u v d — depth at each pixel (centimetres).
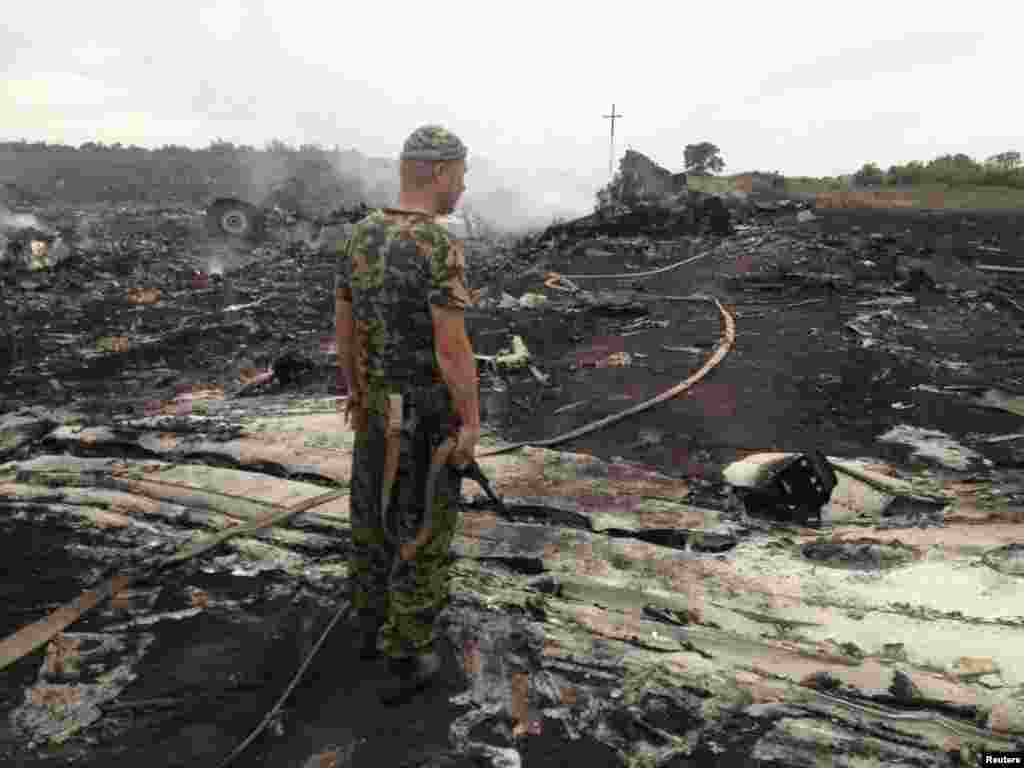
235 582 288
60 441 444
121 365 732
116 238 1842
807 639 242
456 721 210
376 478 219
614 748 200
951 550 294
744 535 321
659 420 504
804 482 345
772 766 192
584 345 748
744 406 533
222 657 241
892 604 258
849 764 192
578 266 1351
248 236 1745
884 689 216
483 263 1512
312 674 232
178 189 3469
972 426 491
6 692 225
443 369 201
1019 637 236
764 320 838
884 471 399
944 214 2475
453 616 258
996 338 749
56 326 922
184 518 338
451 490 212
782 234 1559
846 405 536
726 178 3114
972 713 206
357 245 205
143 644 248
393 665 216
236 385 640
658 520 330
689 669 228
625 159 2077
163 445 429
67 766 195
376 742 202
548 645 242
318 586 282
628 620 254
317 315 980
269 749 200
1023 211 2611
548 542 310
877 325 805
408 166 205
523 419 514
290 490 363
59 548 316
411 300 199
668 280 1155
